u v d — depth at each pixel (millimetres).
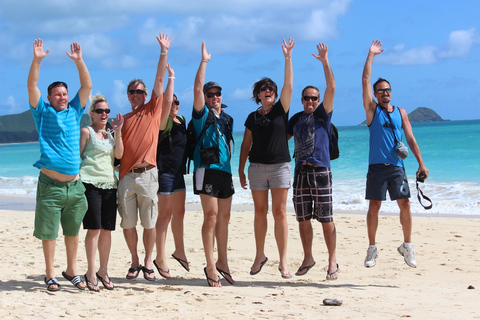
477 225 10453
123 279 5695
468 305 4348
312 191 5703
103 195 4980
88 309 4145
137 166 5195
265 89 5492
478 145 31875
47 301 4395
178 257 6027
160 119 5473
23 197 18047
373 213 5930
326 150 5676
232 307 4270
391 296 4832
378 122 5918
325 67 5645
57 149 4645
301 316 3906
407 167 23219
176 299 4602
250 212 12641
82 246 8039
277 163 5516
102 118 5070
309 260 5848
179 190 5883
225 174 5453
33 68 4645
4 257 6961
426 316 3900
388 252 7988
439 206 13523
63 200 4707
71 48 4871
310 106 5738
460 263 7074
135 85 5430
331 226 5730
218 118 5520
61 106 4762
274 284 5664
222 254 5629
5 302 4281
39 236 4730
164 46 5383
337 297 4781
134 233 5582
